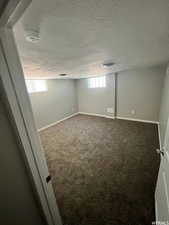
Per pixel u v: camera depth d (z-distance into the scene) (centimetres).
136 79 378
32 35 82
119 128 364
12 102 57
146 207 132
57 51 122
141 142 273
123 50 135
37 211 84
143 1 56
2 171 60
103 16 67
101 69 278
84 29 81
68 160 226
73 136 333
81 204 141
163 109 274
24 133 64
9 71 54
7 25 50
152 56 179
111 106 457
